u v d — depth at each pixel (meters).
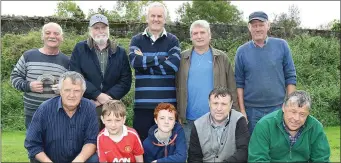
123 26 10.99
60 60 4.81
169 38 4.57
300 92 3.75
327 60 11.23
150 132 4.09
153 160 4.06
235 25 11.62
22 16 10.60
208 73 4.54
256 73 4.63
